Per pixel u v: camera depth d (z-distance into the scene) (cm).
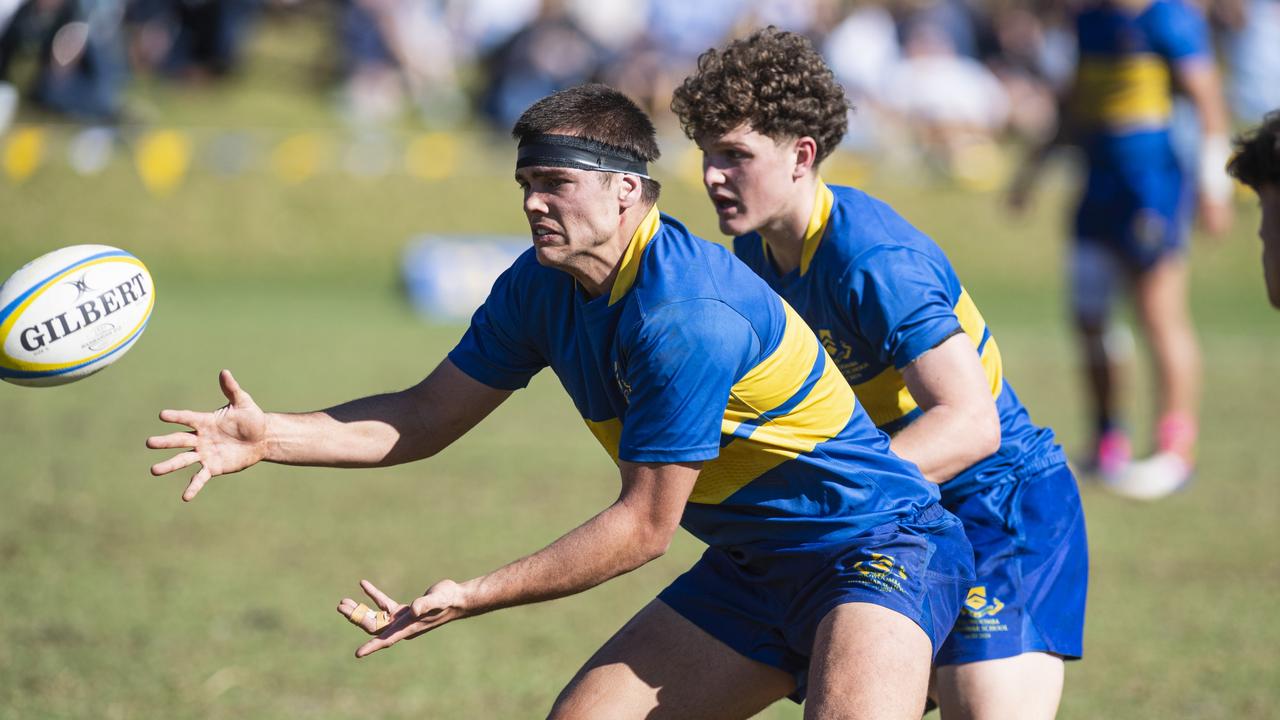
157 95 5697
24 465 2800
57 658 1781
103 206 4938
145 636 1880
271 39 6831
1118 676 1798
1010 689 1241
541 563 1086
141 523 2434
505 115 5697
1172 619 2031
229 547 2311
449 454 3056
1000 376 1364
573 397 1192
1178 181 2786
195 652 1828
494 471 2900
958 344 1256
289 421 1193
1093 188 2802
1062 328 4734
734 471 1141
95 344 1234
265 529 2427
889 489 1157
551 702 1697
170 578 2136
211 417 1161
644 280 1075
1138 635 1958
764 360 1096
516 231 5288
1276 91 6391
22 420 3186
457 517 2528
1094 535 2491
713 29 5622
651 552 1091
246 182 5194
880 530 1146
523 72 5666
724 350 1061
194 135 5222
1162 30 2742
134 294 1264
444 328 4447
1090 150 2809
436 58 6147
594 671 1189
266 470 2889
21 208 4838
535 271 1171
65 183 4928
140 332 1272
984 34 6109
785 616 1169
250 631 1920
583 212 1066
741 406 1104
